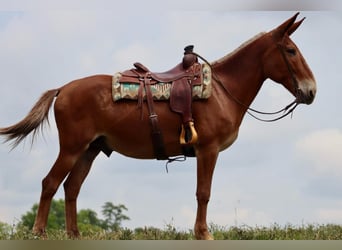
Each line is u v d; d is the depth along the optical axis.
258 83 9.77
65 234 9.51
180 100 9.34
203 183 9.27
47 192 9.40
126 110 9.45
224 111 9.43
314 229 10.23
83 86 9.54
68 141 9.45
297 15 9.59
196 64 9.62
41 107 9.79
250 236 9.68
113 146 9.65
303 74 9.59
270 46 9.70
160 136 9.40
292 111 9.77
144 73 9.61
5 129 9.79
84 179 9.91
